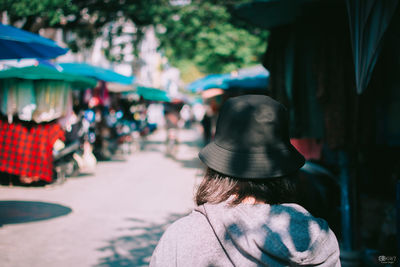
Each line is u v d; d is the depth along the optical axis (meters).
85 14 10.84
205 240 1.01
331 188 3.61
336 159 4.57
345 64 3.45
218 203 1.09
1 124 7.93
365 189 5.75
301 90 3.92
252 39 17.28
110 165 12.68
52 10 8.50
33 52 5.47
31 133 7.96
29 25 9.76
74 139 10.19
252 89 10.13
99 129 14.36
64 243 4.83
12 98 7.72
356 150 3.57
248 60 17.78
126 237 5.14
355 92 3.41
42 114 7.81
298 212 1.06
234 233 0.99
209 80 9.89
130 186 8.95
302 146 4.32
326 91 3.51
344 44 3.44
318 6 3.48
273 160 1.08
